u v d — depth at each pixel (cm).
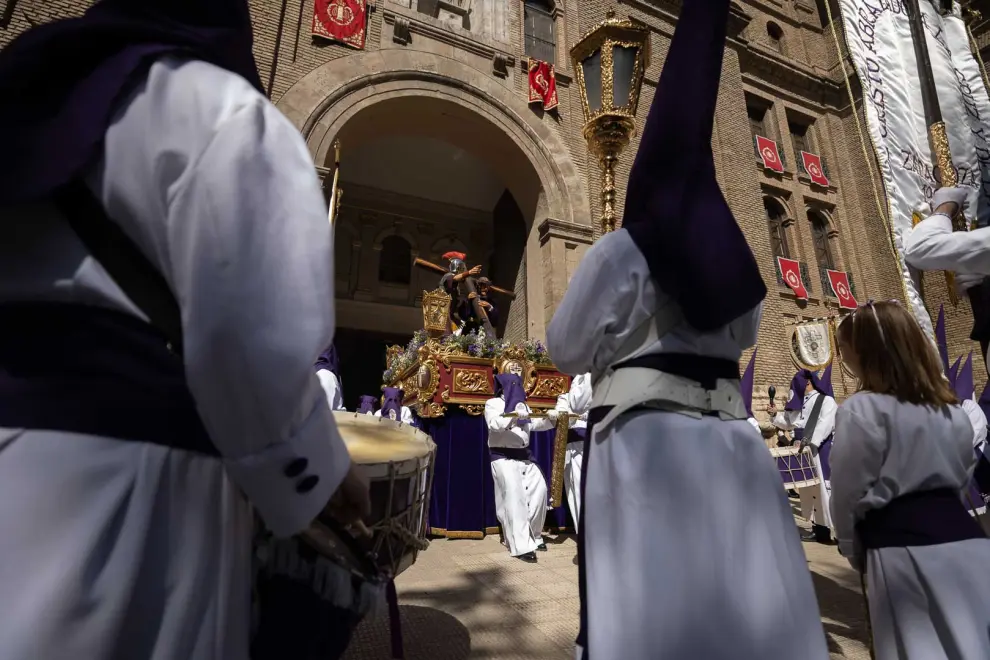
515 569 435
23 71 69
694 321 139
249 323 62
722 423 141
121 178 69
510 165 1136
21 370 66
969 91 398
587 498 151
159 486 67
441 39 1045
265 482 68
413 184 1523
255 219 65
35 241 71
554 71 1148
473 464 596
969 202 332
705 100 153
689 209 144
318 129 878
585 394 463
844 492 183
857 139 1578
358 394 1486
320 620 101
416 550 148
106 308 70
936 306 1242
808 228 1470
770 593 124
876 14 393
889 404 179
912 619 163
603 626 131
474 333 705
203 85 73
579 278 154
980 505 325
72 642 58
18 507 60
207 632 69
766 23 1669
